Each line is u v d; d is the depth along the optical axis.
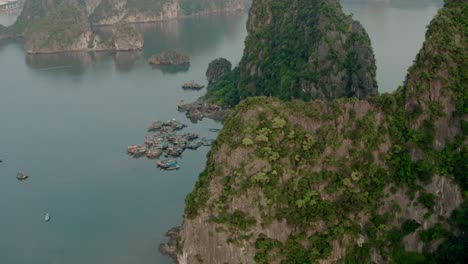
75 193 195.62
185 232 134.12
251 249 124.50
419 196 123.69
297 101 142.50
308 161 130.38
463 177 121.56
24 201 192.12
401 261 120.56
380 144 130.25
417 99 130.00
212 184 131.38
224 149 134.25
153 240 164.00
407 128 129.50
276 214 125.69
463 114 125.94
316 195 127.12
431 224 121.81
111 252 160.00
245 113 137.88
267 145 131.75
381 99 133.88
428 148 126.38
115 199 189.50
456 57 130.88
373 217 125.19
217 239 127.06
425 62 132.75
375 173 128.38
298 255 122.44
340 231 123.00
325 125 133.75
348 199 126.25
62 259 158.62
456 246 117.75
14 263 158.12
